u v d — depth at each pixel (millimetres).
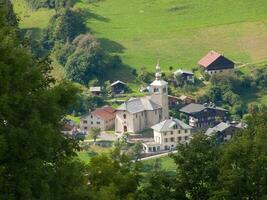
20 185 77000
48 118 83062
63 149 88438
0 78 78250
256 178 107125
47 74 98500
